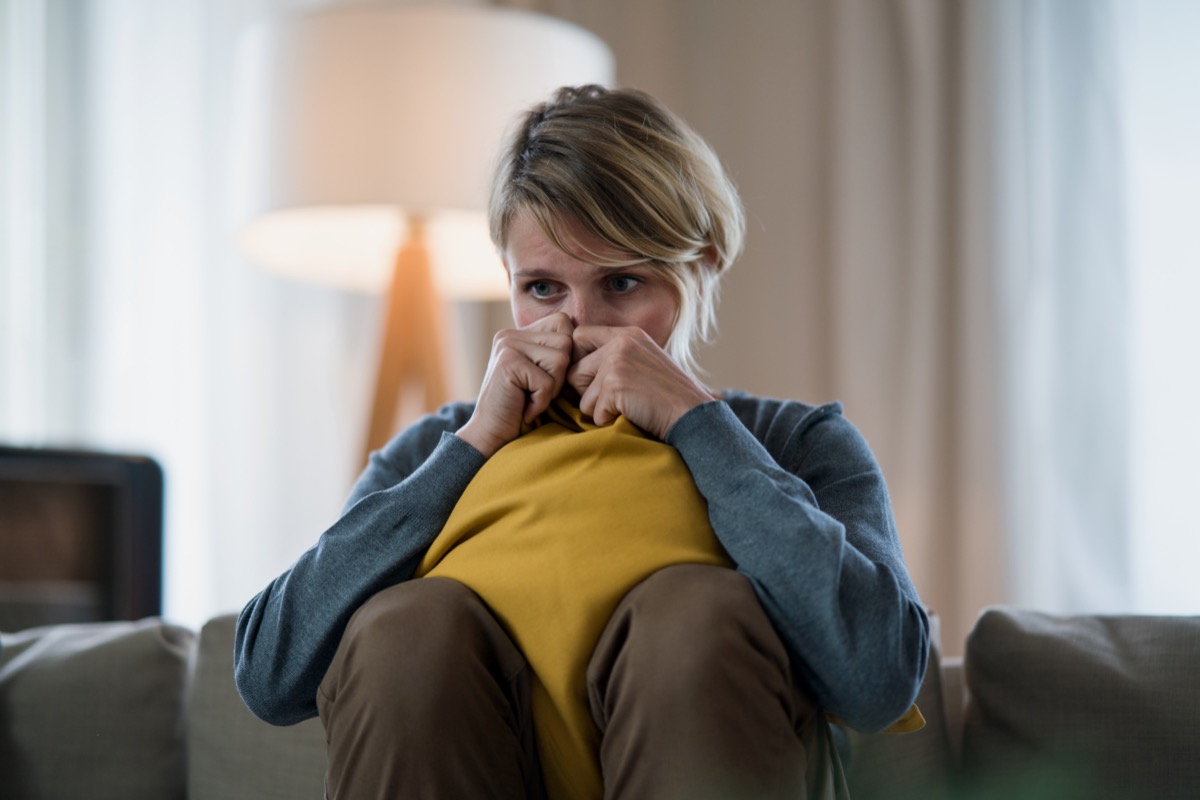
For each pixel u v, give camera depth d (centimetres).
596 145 124
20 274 300
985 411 282
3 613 225
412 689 99
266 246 255
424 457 137
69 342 300
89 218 302
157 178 305
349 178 229
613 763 97
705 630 95
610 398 116
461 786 99
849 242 293
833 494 121
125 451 239
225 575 299
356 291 305
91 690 160
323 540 118
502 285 265
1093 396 279
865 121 295
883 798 142
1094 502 278
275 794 150
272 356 304
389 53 231
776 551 103
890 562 112
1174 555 275
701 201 129
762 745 94
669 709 94
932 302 289
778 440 130
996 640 149
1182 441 275
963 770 149
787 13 304
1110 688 141
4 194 300
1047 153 285
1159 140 280
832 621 101
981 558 280
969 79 287
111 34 306
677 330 131
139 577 237
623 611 101
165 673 163
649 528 107
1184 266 277
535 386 120
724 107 307
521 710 107
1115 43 282
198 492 303
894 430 291
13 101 301
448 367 247
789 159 302
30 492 229
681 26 309
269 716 119
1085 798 138
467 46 232
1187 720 138
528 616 105
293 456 302
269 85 238
